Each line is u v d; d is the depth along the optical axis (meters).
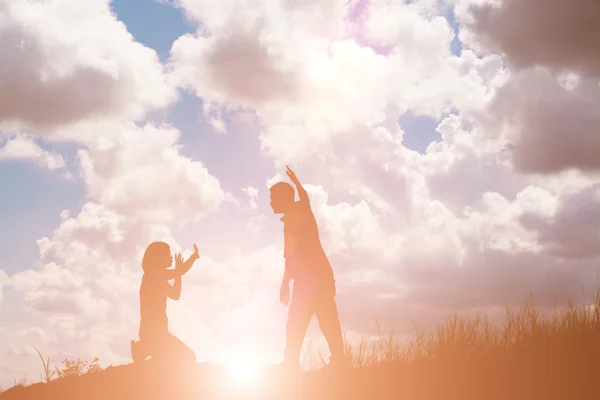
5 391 8.71
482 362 6.95
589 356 6.55
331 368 7.38
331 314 7.50
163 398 7.12
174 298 8.66
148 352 8.52
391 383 6.53
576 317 7.93
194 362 8.59
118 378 8.12
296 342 7.43
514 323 8.08
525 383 6.01
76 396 7.59
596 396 5.48
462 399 5.79
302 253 7.55
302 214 7.66
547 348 7.02
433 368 6.93
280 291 7.65
